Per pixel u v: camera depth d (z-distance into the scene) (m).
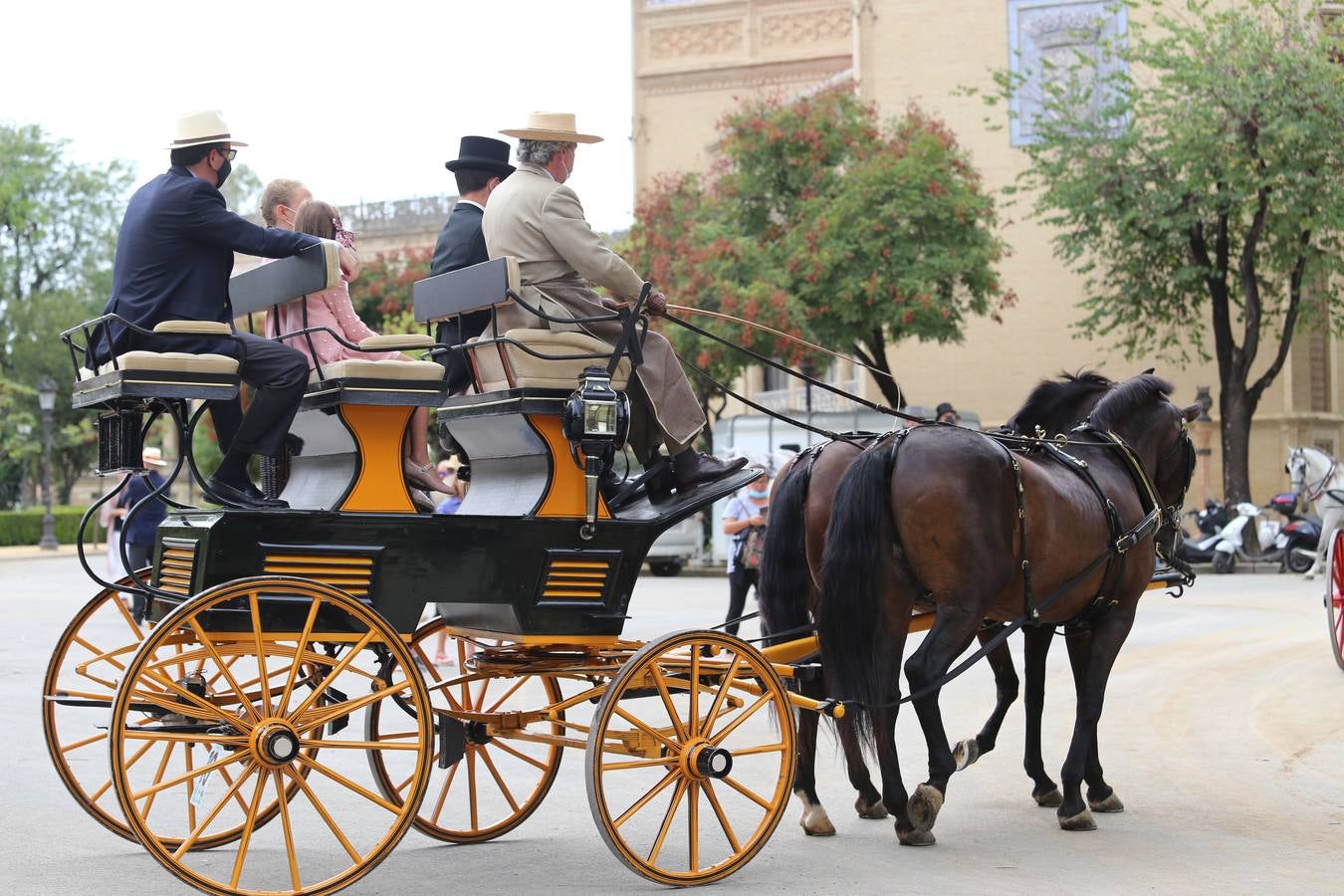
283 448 7.05
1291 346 33.56
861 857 6.80
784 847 7.05
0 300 58.34
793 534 7.46
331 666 7.05
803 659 7.44
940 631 6.76
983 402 35.34
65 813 7.77
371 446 6.32
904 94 36.03
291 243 6.47
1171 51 33.19
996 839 7.18
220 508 6.10
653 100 43.12
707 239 30.55
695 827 6.39
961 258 29.50
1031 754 7.99
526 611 6.49
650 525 6.71
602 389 6.39
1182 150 27.41
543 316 6.45
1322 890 6.16
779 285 29.34
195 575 5.96
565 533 6.54
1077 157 28.80
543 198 6.86
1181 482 8.59
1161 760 9.27
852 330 30.17
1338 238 27.83
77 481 69.69
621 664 6.73
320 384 6.36
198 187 6.46
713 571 30.38
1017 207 35.25
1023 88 35.16
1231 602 20.36
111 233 61.97
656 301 7.05
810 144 31.17
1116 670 13.47
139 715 9.36
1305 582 24.12
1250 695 11.92
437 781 8.78
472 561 6.36
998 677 8.26
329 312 7.32
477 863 6.79
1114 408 8.27
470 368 7.10
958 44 35.69
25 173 58.38
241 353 6.17
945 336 30.98
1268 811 7.80
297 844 7.20
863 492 6.80
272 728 5.73
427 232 50.88
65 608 22.19
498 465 7.09
